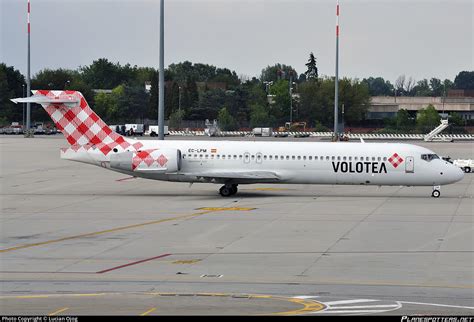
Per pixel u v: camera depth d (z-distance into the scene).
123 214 85.94
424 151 102.31
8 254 62.41
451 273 55.62
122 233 72.81
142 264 58.44
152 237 70.62
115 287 50.78
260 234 72.31
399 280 53.25
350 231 74.25
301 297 48.12
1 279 53.25
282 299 47.56
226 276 54.28
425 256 61.97
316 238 70.12
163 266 57.75
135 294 48.72
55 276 54.22
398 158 101.56
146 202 97.12
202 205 94.00
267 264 58.56
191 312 44.06
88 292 49.28
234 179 102.06
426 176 101.62
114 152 102.19
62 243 67.50
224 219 81.88
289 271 56.06
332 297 48.19
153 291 49.62
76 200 99.50
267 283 52.12
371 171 101.75
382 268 57.19
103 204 95.12
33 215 85.19
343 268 57.16
